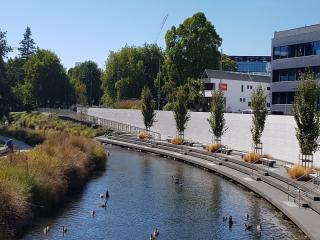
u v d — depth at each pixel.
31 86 94.19
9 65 81.81
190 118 51.75
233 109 80.12
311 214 19.48
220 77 77.38
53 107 99.69
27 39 121.31
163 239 17.44
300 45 57.69
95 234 17.95
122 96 91.06
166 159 42.25
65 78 98.31
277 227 19.06
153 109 57.72
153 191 26.59
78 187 27.00
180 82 75.56
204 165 35.72
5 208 16.92
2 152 37.12
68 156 27.64
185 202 23.78
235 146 42.22
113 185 28.23
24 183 19.25
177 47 75.69
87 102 130.62
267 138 36.78
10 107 68.31
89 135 63.75
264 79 88.62
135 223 19.67
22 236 17.28
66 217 20.28
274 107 61.31
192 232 18.42
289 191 23.22
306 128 26.66
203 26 75.94
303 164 29.28
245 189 27.39
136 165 37.81
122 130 68.94
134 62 95.31
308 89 26.77
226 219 20.30
